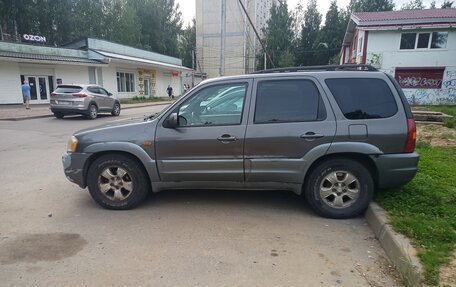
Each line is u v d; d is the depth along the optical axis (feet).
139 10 180.86
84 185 15.10
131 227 13.07
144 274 9.80
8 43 72.38
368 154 13.29
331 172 13.74
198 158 14.11
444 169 18.88
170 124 13.98
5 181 19.40
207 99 14.33
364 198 13.67
